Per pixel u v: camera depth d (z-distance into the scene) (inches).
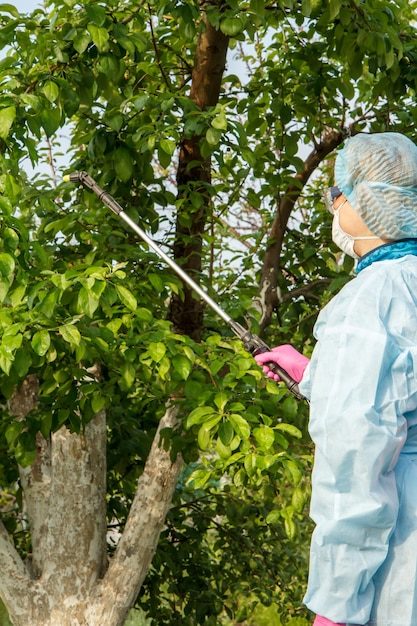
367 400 76.1
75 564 202.7
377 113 221.1
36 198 197.6
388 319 80.3
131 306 146.0
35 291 146.9
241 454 153.7
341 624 78.7
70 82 173.3
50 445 219.8
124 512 248.4
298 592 267.3
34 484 214.7
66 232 187.8
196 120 171.3
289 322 234.7
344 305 81.8
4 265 139.6
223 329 213.3
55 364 168.6
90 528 205.0
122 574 200.7
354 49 189.3
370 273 83.9
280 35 226.4
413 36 211.9
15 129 163.2
